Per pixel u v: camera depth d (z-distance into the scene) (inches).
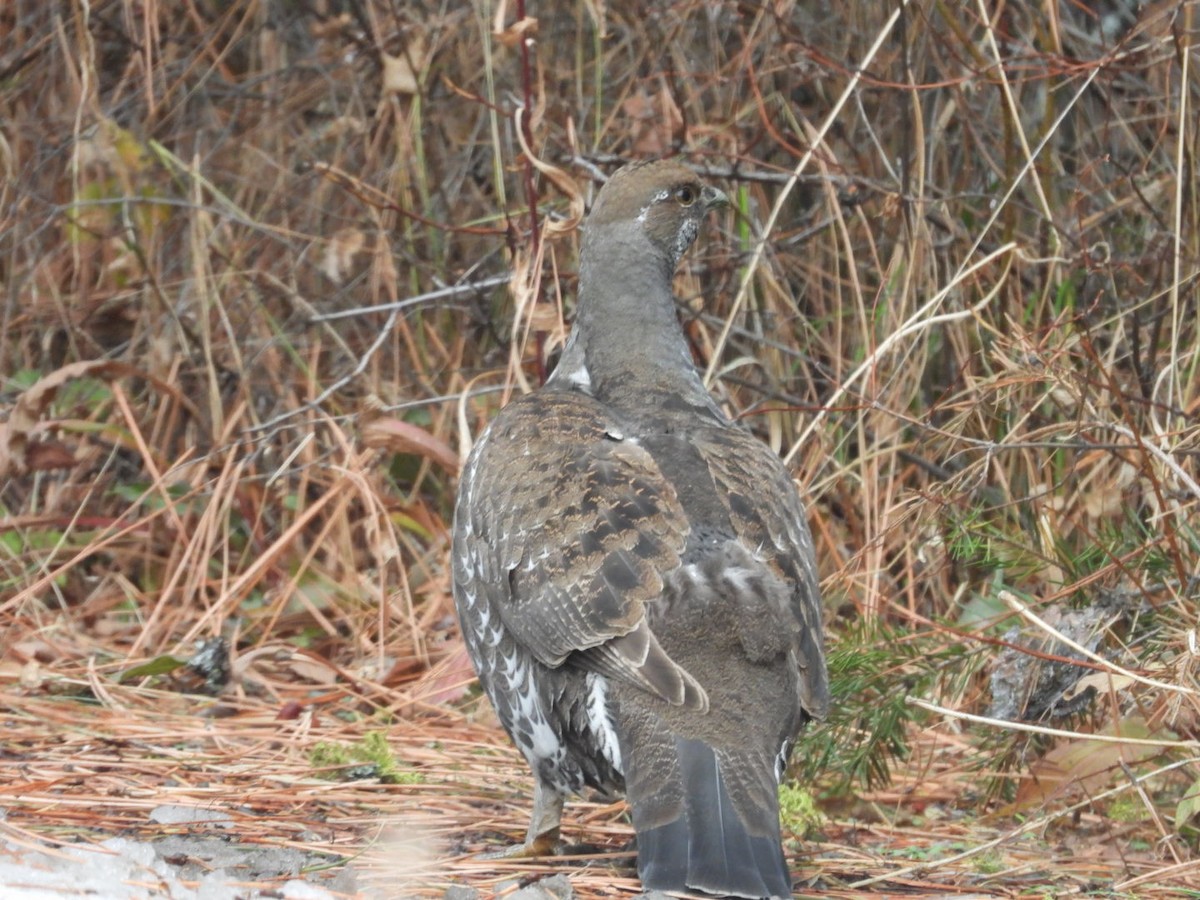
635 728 255.6
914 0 460.1
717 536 270.1
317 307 516.4
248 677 403.2
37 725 364.2
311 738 365.7
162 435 500.7
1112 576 361.7
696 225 329.4
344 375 504.4
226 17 534.0
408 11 511.5
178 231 530.0
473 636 289.1
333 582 449.7
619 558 262.8
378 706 390.9
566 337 428.5
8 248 517.0
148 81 498.0
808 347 467.8
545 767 282.4
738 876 237.3
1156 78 461.7
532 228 422.9
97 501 486.3
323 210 508.1
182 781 326.0
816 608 277.0
